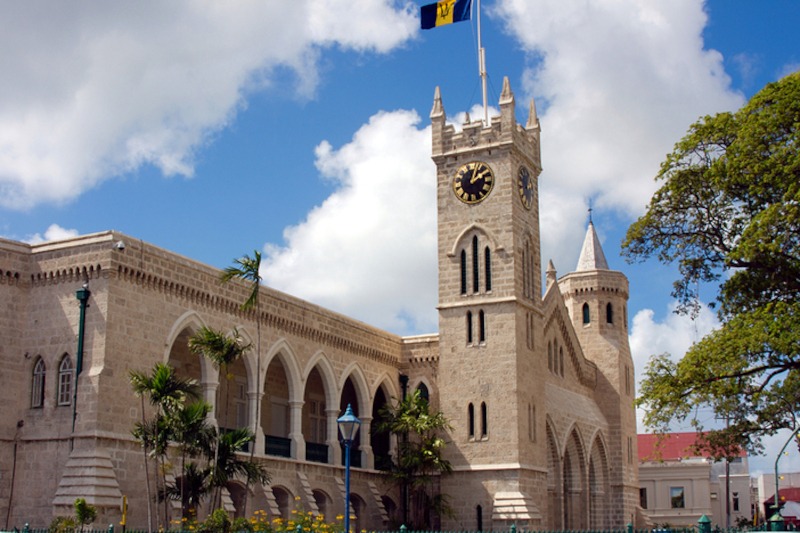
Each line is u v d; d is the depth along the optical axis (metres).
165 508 47.19
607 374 91.62
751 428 49.44
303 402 65.00
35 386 51.41
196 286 56.41
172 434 46.19
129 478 49.97
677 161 48.97
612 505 88.69
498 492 68.00
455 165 73.88
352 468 68.44
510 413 68.75
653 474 118.75
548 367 80.44
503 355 69.81
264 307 61.91
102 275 50.75
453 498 69.44
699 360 46.59
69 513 47.31
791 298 46.69
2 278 51.59
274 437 62.06
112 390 49.84
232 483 58.66
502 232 71.31
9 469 50.31
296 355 64.75
